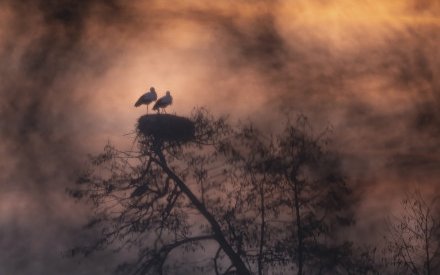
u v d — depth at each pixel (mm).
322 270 14781
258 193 15602
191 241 15555
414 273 14477
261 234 15125
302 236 14930
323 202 15625
